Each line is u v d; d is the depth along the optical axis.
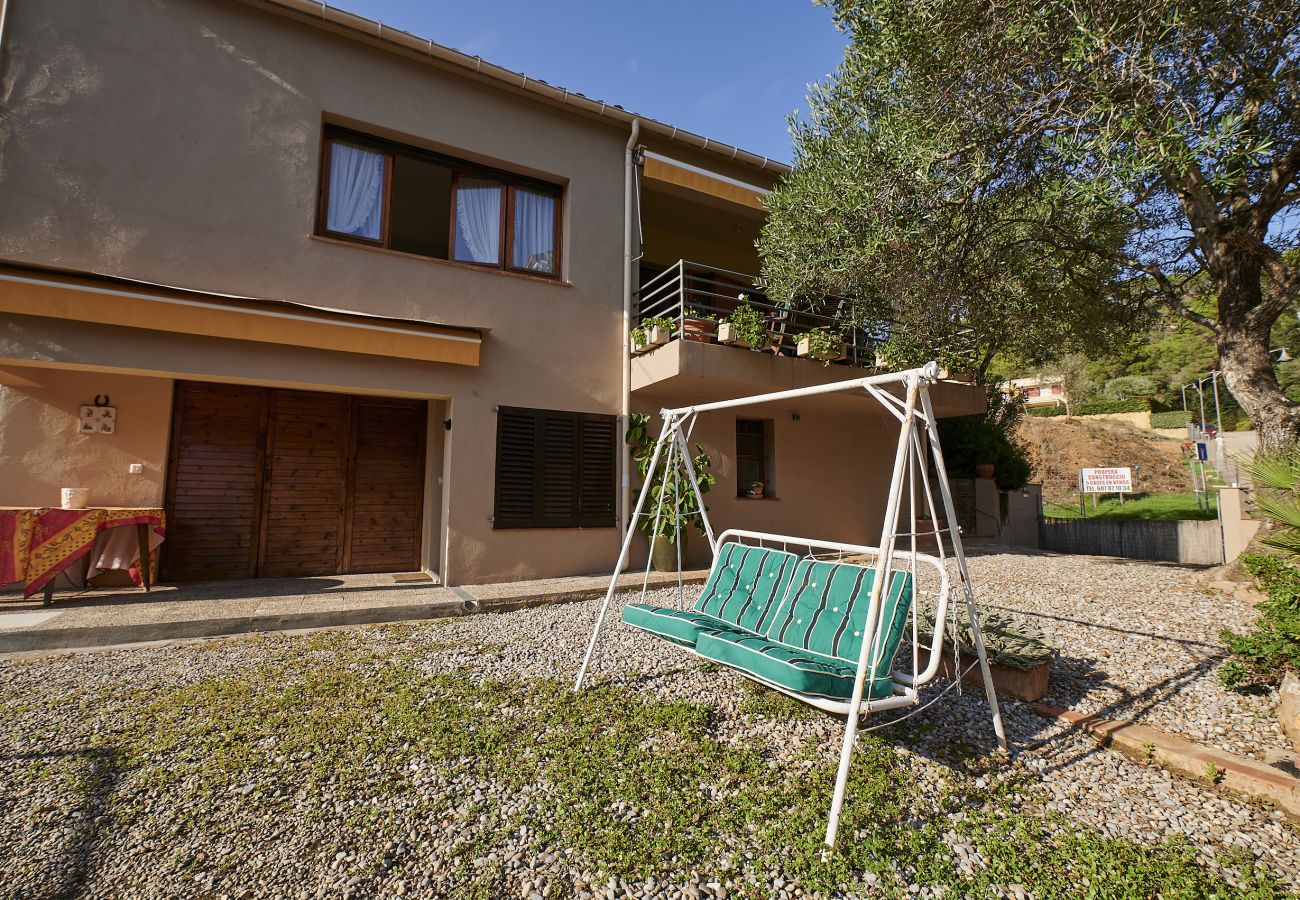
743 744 4.00
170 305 6.98
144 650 5.77
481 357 9.24
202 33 7.87
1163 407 39.38
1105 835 3.11
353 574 9.62
